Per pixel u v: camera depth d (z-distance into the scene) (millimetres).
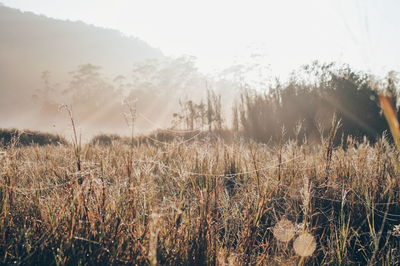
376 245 1666
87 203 1881
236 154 3850
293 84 9156
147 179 2170
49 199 2121
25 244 1602
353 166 2990
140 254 1559
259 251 1935
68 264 1519
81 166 2398
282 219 2164
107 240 1635
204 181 2547
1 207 1883
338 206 2477
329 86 8133
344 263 1786
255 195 2365
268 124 8461
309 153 3975
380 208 2375
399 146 1190
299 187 2594
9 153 2410
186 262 1617
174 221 1787
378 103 6625
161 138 9344
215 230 1928
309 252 1783
